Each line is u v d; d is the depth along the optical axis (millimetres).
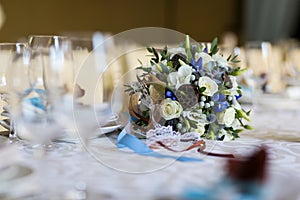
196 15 5102
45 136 768
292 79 2031
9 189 527
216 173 628
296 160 734
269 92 1712
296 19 4891
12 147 693
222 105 894
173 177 614
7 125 909
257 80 1615
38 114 763
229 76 929
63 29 4508
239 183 537
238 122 936
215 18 5098
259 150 669
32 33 4297
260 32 4945
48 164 669
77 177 612
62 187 560
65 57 949
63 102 859
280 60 2275
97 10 4711
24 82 817
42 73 849
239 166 599
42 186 555
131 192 540
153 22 5012
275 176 615
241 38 5035
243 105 1273
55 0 4426
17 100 796
